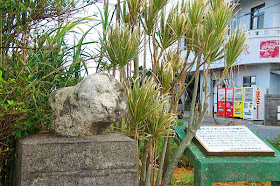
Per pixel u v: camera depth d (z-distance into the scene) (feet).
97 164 6.26
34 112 6.73
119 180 6.34
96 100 6.34
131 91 7.22
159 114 7.47
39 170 5.98
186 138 8.36
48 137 6.47
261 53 45.34
